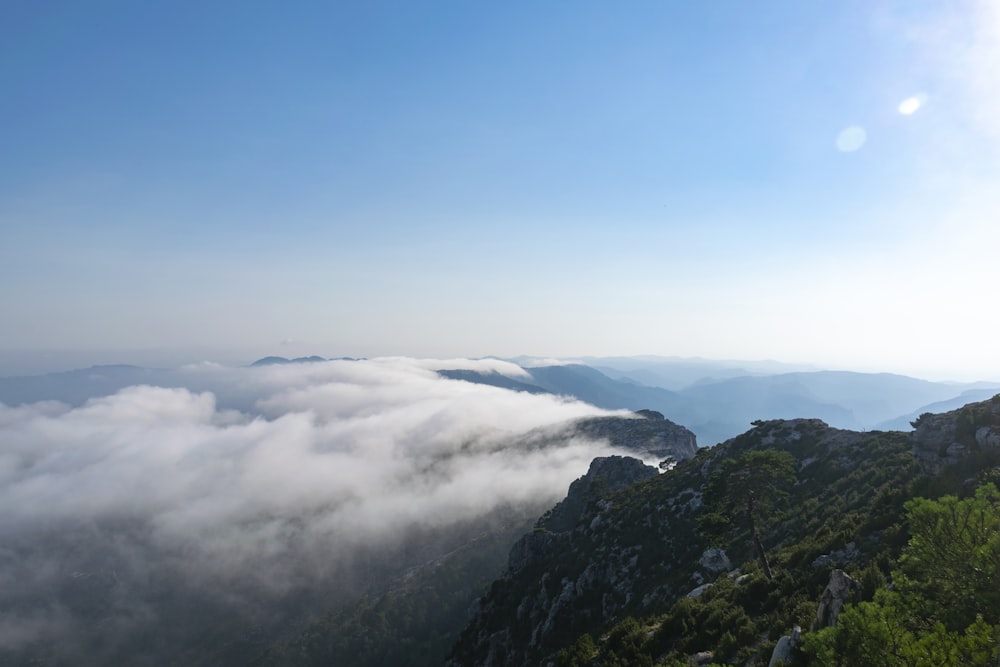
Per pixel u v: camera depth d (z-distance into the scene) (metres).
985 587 16.12
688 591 52.84
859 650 14.15
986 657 12.52
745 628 31.14
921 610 16.92
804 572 36.41
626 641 38.78
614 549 74.06
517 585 89.62
